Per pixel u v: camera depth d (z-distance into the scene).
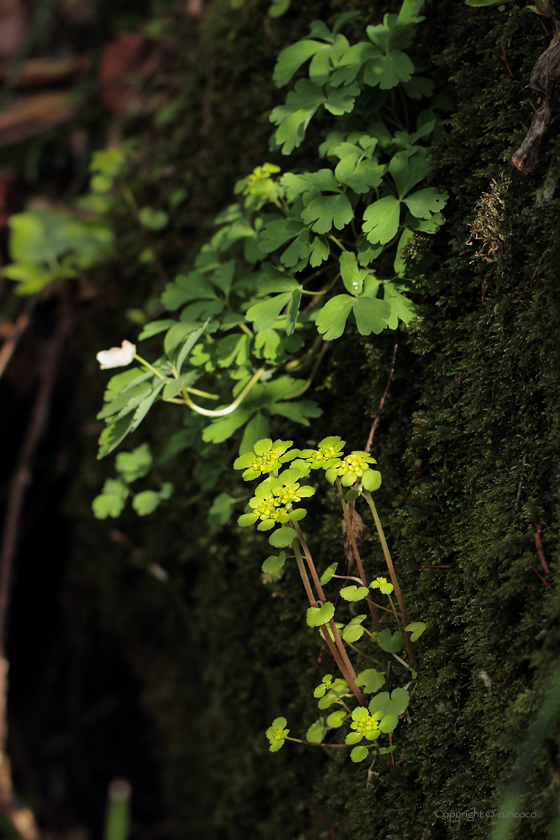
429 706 0.91
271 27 1.04
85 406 1.28
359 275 0.91
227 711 1.07
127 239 1.15
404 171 0.91
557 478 0.88
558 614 0.86
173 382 0.91
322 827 0.98
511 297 0.89
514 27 0.90
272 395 0.94
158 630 1.21
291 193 0.91
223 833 1.13
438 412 0.92
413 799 0.92
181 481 1.10
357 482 0.90
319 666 0.98
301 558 0.88
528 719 0.86
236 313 0.96
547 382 0.88
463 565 0.91
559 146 0.88
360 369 0.97
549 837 0.84
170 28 1.20
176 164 1.12
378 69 0.91
